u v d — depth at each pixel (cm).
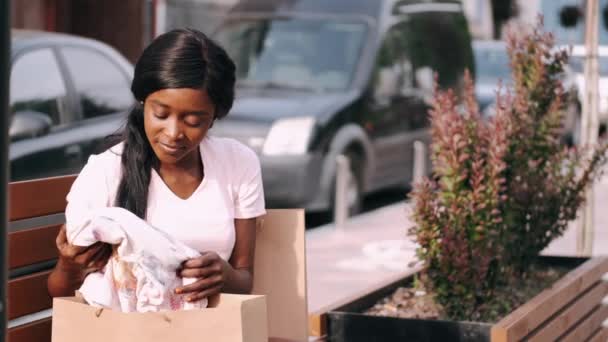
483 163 503
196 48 312
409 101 1269
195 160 337
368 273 860
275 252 368
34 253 361
